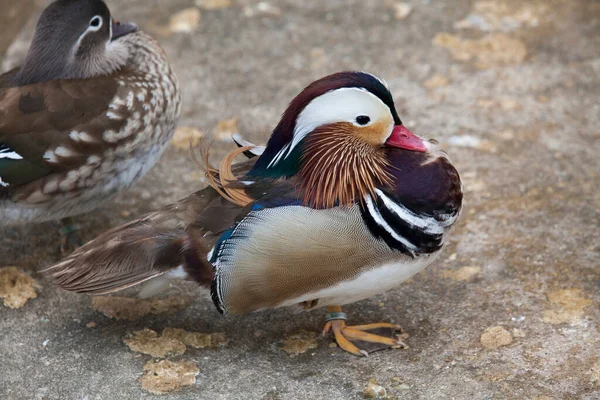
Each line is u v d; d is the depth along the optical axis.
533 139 9.09
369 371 6.42
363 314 7.07
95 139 7.33
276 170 6.25
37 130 7.20
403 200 6.02
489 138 9.15
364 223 5.96
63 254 7.93
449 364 6.41
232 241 6.02
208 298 7.32
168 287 7.45
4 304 7.27
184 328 6.99
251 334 6.91
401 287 7.33
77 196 7.52
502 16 11.10
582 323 6.68
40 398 6.32
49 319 7.12
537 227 7.85
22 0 11.68
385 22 11.13
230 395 6.25
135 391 6.34
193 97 9.97
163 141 8.03
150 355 6.69
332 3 11.56
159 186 8.76
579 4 11.23
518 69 10.20
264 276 6.04
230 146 9.25
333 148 6.11
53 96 7.30
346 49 10.68
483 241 7.75
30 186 7.33
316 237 5.90
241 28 11.12
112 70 7.86
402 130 6.29
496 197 8.29
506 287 7.18
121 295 7.37
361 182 6.04
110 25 7.95
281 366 6.54
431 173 6.09
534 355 6.41
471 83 10.01
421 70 10.26
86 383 6.43
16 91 7.41
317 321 7.04
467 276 7.37
